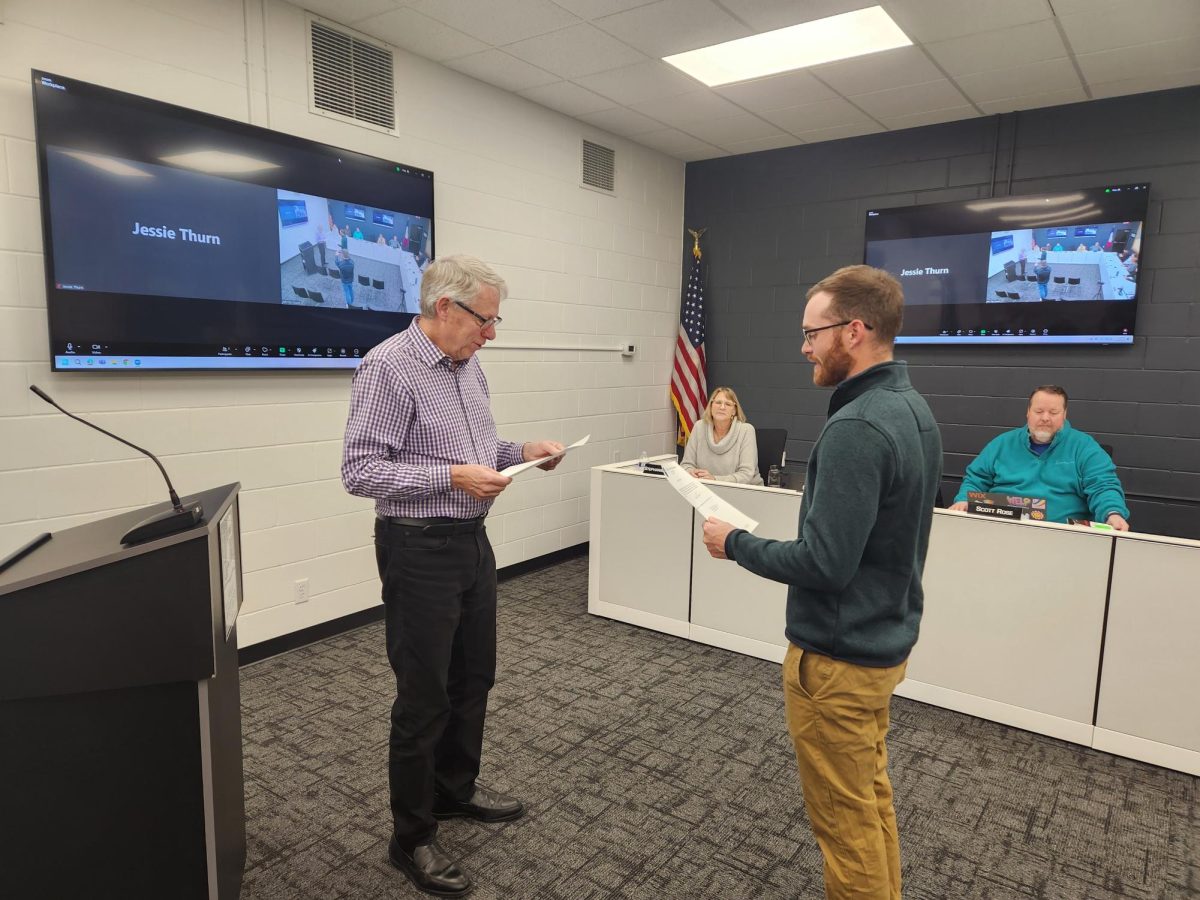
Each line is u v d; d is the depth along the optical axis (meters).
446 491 1.55
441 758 1.86
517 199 3.91
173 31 2.53
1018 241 3.99
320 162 2.92
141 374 2.50
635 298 4.83
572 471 4.49
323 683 2.72
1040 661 2.37
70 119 2.25
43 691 1.02
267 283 2.78
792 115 4.13
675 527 3.15
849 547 1.15
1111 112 3.78
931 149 4.29
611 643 3.13
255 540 2.90
